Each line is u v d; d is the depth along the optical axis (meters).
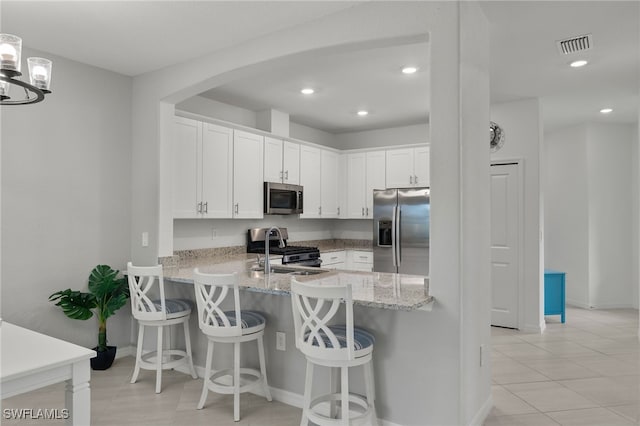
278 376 2.97
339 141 6.56
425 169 5.42
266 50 3.04
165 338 3.63
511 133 4.85
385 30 2.53
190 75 3.51
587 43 3.24
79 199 3.58
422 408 2.40
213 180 4.25
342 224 6.53
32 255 3.30
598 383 3.31
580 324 5.12
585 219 6.05
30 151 3.30
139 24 2.89
